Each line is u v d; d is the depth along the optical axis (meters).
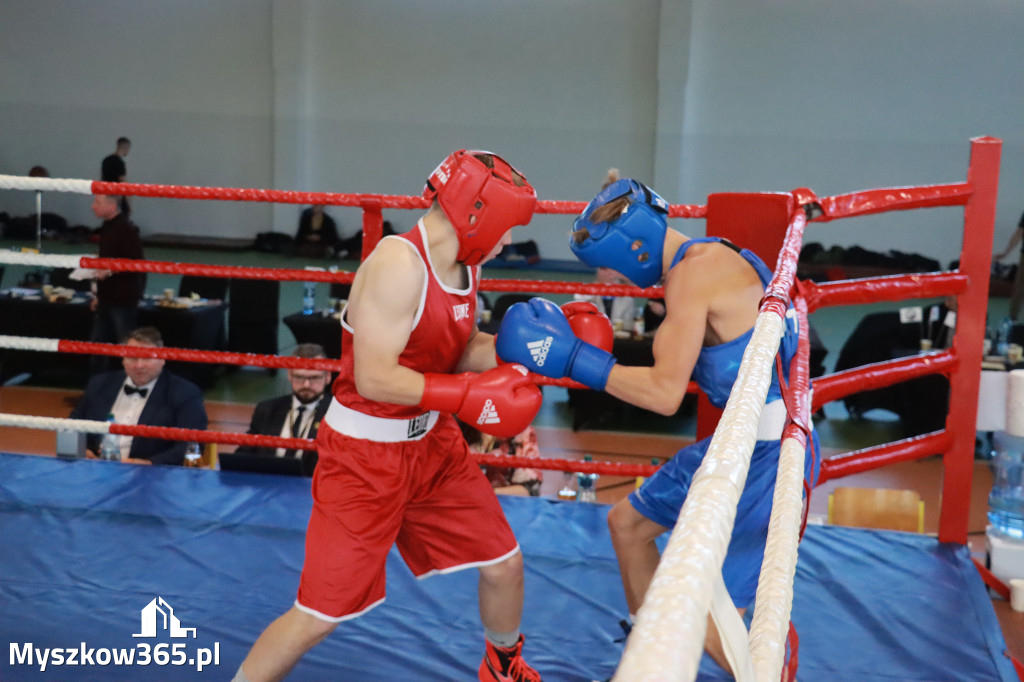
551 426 7.13
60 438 3.09
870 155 10.52
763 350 1.02
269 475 3.01
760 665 0.64
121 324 7.11
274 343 8.09
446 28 11.11
